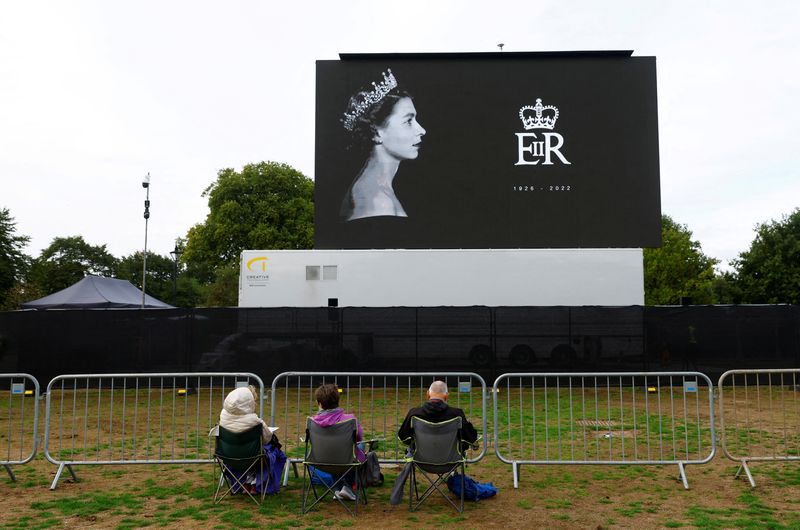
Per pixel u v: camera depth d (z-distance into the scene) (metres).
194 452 7.72
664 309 13.77
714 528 4.90
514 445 7.94
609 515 5.32
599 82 16.53
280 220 40.47
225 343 13.73
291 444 7.94
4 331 13.85
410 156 16.42
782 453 7.47
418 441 5.56
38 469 7.02
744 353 13.68
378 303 14.17
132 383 13.58
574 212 16.27
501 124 16.47
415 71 16.62
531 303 14.11
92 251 69.69
